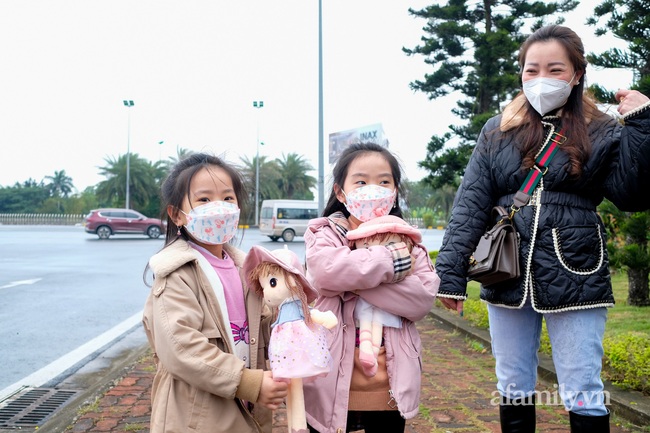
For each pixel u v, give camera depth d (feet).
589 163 8.00
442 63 49.32
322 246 7.31
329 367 6.48
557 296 7.84
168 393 6.49
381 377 7.19
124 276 39.37
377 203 7.43
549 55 8.15
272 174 184.96
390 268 6.88
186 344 6.12
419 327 22.77
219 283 6.83
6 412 13.24
